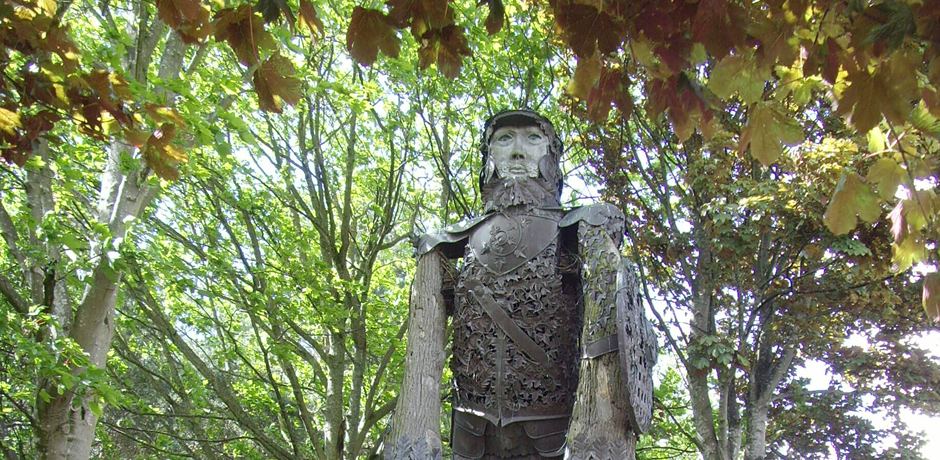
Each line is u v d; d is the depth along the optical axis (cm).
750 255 1020
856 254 888
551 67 1039
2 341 881
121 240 778
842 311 1052
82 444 798
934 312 404
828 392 1134
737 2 344
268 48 407
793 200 895
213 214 1236
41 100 469
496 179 500
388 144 1298
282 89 406
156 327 1159
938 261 413
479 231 484
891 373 1112
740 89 367
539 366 454
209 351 1585
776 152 377
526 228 475
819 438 1151
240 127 781
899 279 998
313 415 1315
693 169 977
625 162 1099
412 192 1377
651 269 1080
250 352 1348
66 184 857
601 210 470
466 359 465
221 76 907
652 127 1055
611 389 421
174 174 498
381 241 1232
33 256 809
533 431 450
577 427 419
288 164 1263
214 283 1123
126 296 1220
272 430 1349
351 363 1286
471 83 1148
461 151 1274
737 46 341
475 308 466
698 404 986
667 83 374
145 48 870
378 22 369
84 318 813
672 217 1034
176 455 1180
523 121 517
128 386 1208
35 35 444
